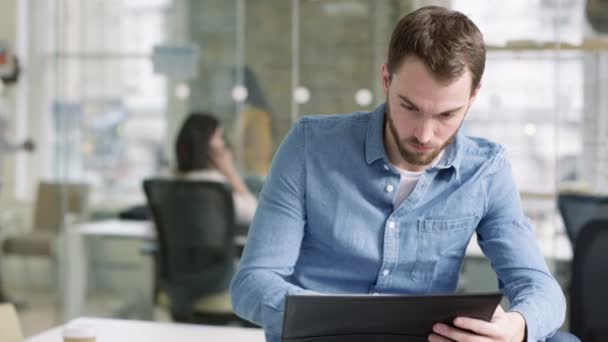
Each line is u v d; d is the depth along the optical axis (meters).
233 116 4.30
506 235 2.02
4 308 2.35
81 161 4.64
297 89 4.21
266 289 1.86
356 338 1.66
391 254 2.00
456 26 1.70
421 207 2.00
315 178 2.01
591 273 2.82
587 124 3.88
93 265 4.65
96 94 4.58
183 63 4.37
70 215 4.67
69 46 4.60
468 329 1.66
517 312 1.78
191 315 4.37
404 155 1.80
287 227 1.99
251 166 4.29
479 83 1.76
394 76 1.74
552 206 3.92
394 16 4.06
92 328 1.96
